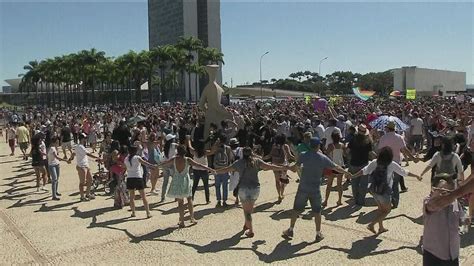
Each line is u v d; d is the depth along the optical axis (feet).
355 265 19.49
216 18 407.85
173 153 33.42
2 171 50.14
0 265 20.86
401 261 19.80
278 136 31.14
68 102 380.58
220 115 51.88
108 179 36.76
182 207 26.02
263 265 19.79
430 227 13.70
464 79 317.22
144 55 271.90
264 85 512.22
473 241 22.00
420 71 270.67
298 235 23.85
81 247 23.04
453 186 13.89
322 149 39.50
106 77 294.66
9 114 123.34
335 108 90.84
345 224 25.62
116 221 27.68
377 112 69.82
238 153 30.58
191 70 276.00
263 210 29.43
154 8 425.28
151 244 23.18
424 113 65.67
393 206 28.73
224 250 21.93
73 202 33.32
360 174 23.68
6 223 27.99
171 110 108.78
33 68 346.95
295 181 39.09
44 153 38.52
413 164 46.34
